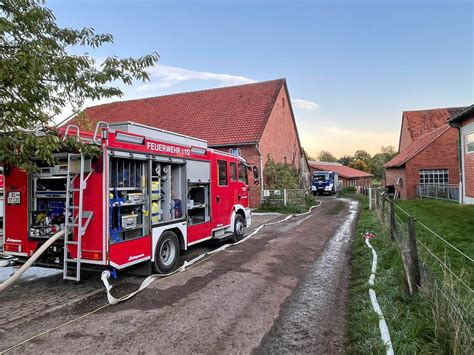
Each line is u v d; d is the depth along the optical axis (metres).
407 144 38.56
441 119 37.31
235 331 4.34
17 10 5.38
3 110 4.85
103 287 6.15
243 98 26.05
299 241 10.33
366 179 70.88
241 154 21.62
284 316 4.79
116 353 3.83
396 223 8.80
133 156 6.04
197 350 3.88
